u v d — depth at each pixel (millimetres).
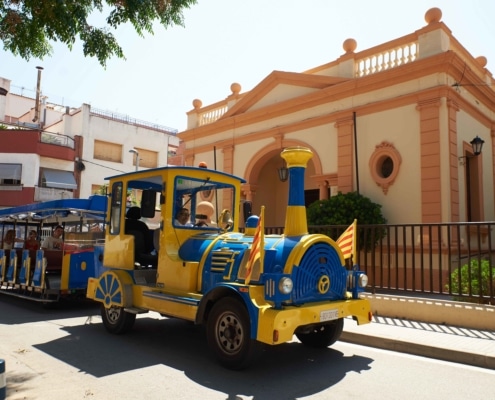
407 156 11531
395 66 12086
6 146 25422
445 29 11406
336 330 5664
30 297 9344
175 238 6168
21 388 4320
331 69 13711
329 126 13414
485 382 4602
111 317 6797
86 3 5906
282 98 14914
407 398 4117
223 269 5293
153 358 5418
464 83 11820
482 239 12469
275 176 17297
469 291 6906
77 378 4637
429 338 6035
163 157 31656
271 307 4539
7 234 11734
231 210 7035
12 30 5797
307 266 4984
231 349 4859
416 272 10984
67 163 26828
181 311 5422
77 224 10336
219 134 17094
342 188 12781
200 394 4168
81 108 27688
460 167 11523
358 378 4688
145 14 5949
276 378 4652
